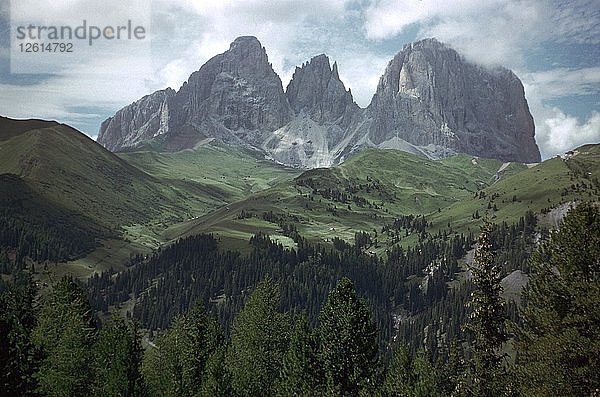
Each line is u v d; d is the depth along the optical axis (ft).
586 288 150.61
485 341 164.04
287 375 247.50
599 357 145.48
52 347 255.91
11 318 220.43
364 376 228.02
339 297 235.61
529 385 156.56
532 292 168.25
